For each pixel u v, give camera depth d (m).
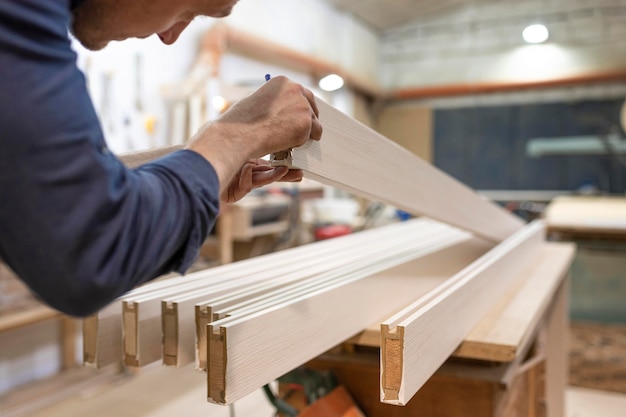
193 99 3.03
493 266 1.17
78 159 0.42
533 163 6.05
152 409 2.09
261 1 4.14
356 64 5.93
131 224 0.45
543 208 5.00
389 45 6.61
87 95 0.45
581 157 5.81
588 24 5.77
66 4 0.45
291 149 0.67
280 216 3.58
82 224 0.42
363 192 0.87
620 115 5.75
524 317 1.07
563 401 2.07
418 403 1.12
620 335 3.62
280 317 0.73
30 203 0.41
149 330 0.83
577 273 3.84
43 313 2.06
